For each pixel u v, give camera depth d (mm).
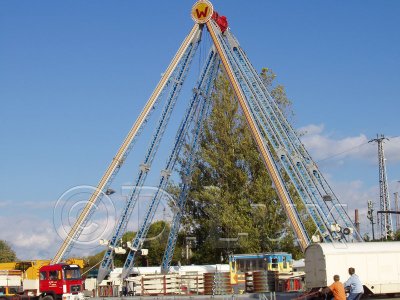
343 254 40875
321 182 57438
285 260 61781
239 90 61156
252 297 45906
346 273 40719
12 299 49375
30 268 54844
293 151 58594
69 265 49406
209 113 77938
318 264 41125
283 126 60938
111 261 63562
